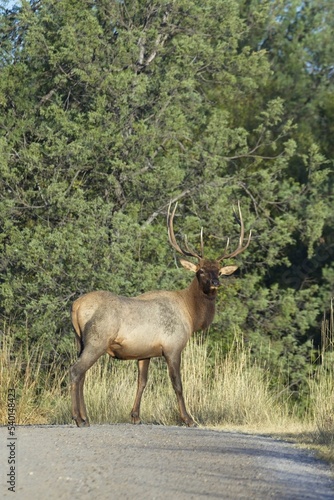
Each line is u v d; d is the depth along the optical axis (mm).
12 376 45281
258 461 26812
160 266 71688
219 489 21625
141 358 42625
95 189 78375
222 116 79188
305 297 84438
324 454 29094
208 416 47094
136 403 43656
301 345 81938
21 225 77688
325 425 37031
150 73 80062
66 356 69875
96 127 74062
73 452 27344
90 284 70250
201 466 25141
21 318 72688
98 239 69938
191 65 77625
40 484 21609
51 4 76812
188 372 50281
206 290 43875
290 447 32156
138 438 32281
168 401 48969
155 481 22406
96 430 35625
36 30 75312
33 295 72750
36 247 70250
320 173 82875
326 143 92750
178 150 80250
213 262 44750
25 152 73000
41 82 79500
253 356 76375
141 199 76562
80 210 71562
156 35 77000
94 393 49781
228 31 81750
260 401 48406
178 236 76438
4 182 74812
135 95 74312
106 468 24172
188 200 79938
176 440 32062
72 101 80375
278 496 21047
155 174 74312
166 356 42844
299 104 93000
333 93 93438
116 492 20719
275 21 93812
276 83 92938
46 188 73500
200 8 78562
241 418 46969
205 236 79125
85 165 75812
